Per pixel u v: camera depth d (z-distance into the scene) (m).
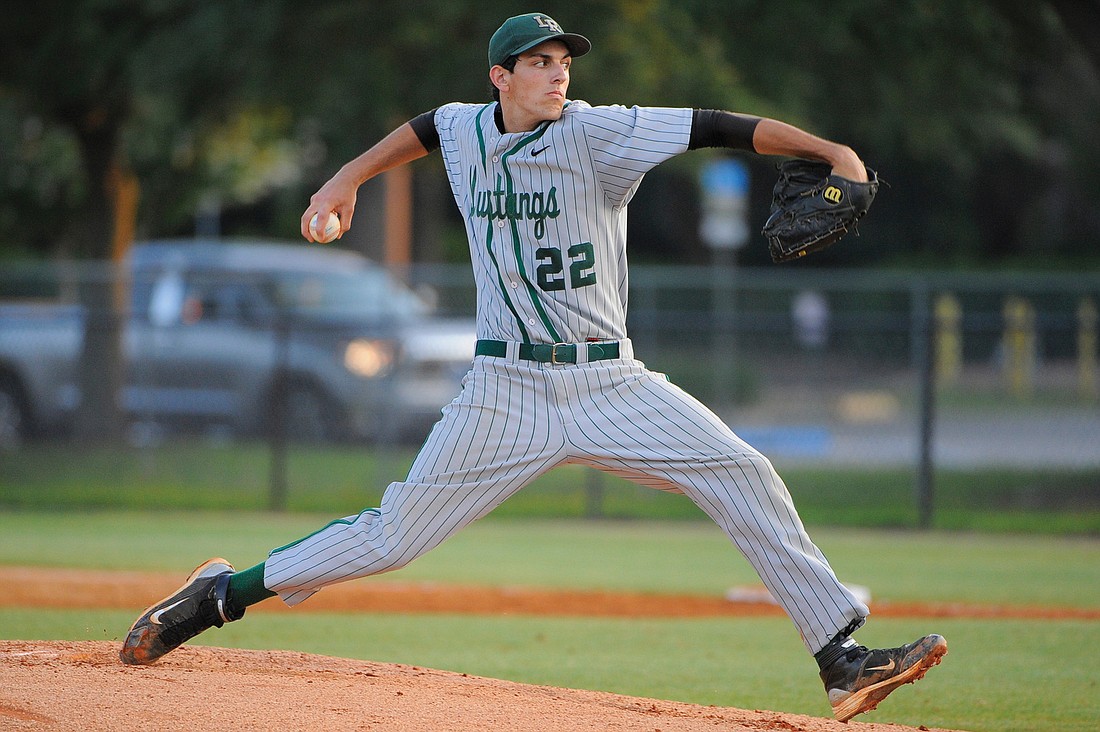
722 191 68.50
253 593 16.11
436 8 50.31
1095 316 83.88
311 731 14.02
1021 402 71.50
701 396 69.25
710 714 16.75
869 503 50.31
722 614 30.34
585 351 15.41
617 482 55.16
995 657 24.31
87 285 61.72
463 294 72.31
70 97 59.47
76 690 15.14
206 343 59.66
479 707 15.63
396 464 54.03
